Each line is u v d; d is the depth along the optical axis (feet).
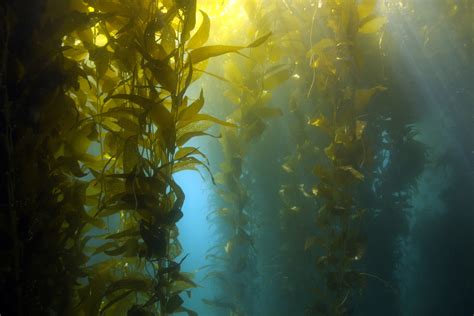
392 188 17.63
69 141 9.14
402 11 17.69
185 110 8.71
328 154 11.76
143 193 8.34
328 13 11.80
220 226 17.01
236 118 13.39
